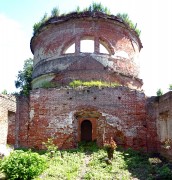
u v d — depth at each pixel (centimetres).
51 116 1741
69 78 1992
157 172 1247
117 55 2094
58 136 1708
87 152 1603
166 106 1545
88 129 2288
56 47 2102
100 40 2108
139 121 1742
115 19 2109
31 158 1091
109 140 1692
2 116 1529
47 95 1772
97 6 2184
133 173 1259
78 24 2094
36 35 2242
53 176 1152
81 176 1204
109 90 1761
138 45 2397
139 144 1712
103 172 1246
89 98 1747
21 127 1780
